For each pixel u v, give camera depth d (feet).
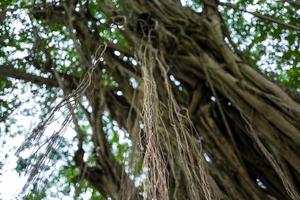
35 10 11.47
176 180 7.29
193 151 7.28
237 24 13.44
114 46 10.14
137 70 9.63
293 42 13.33
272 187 8.39
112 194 8.89
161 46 9.47
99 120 9.64
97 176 9.29
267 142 8.27
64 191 8.75
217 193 7.70
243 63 8.93
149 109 6.75
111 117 9.66
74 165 9.80
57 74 10.37
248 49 13.29
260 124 8.32
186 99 9.27
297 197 7.54
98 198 11.44
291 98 8.35
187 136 7.43
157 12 9.92
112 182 9.05
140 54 9.22
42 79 11.11
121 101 9.74
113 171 9.14
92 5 12.36
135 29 9.95
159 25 9.70
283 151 8.06
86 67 10.01
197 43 9.46
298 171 7.93
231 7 11.57
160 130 7.34
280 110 8.20
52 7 11.32
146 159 5.96
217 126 8.82
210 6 10.23
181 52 9.41
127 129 9.07
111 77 10.23
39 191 6.88
